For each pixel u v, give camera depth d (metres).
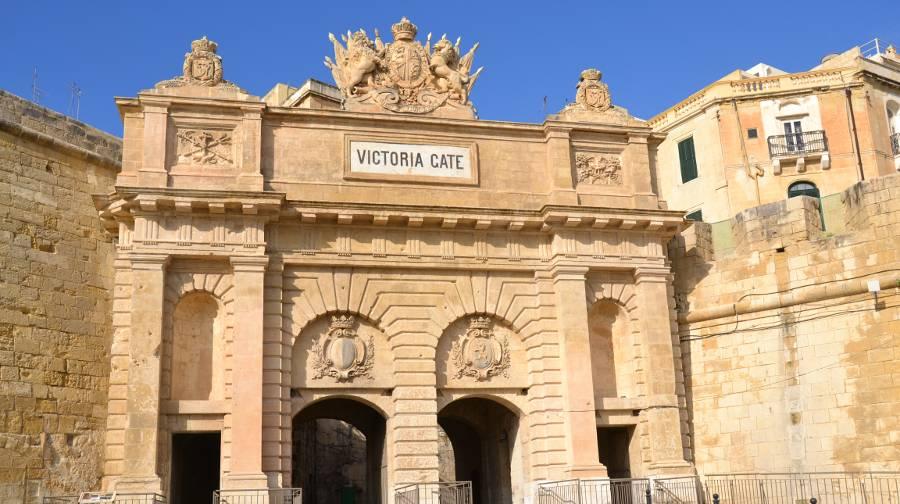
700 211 54.16
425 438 32.84
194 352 32.22
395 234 34.09
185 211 31.77
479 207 34.31
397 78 36.12
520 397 34.62
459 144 35.75
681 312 37.56
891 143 53.53
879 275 33.41
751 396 35.50
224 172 33.09
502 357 34.69
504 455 37.44
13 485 30.45
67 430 32.50
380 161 34.81
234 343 31.31
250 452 30.47
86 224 34.94
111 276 35.38
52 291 33.12
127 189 31.16
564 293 34.62
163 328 31.25
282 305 32.62
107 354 34.53
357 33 36.25
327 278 33.38
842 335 33.91
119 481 29.25
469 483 33.50
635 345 35.56
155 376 30.41
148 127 32.66
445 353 34.25
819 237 35.19
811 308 34.84
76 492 32.31
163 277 31.38
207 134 33.34
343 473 56.81
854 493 32.44
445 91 36.41
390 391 33.50
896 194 33.62
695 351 37.16
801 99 53.47
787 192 52.34
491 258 34.81
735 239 37.66
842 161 52.09
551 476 33.31
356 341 33.44
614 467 36.84
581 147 36.81
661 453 34.28
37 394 31.80
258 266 32.03
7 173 32.56
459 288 34.47
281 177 33.78
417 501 31.88
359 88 35.66
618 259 35.59
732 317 36.56
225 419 31.12
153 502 29.12
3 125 32.47
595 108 37.44
